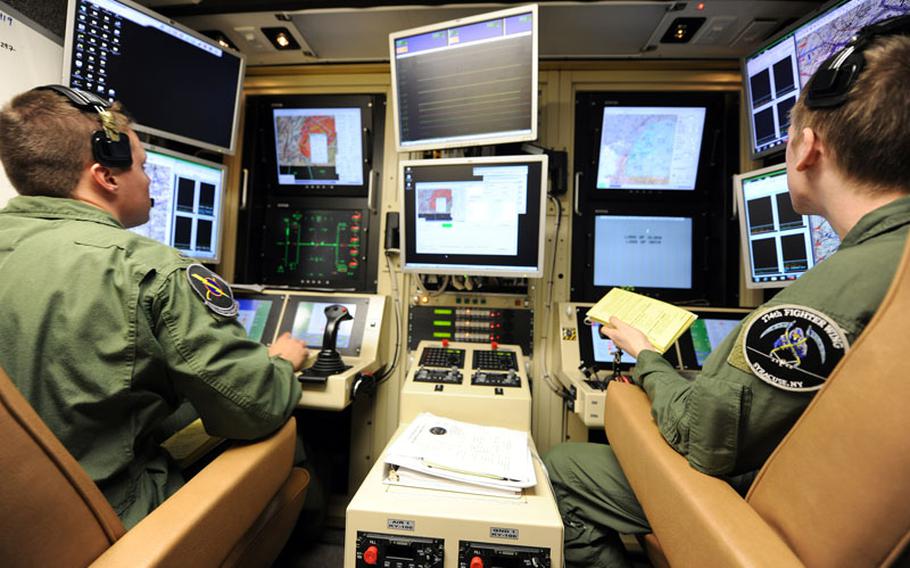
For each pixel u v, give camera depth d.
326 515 1.70
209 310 0.76
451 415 1.22
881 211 0.56
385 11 1.53
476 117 1.50
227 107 1.62
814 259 1.31
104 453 0.68
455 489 0.86
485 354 1.50
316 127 1.93
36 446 0.47
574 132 1.84
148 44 1.37
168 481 0.83
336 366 1.33
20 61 1.23
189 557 0.57
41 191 0.77
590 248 1.85
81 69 1.24
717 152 1.81
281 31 1.66
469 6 1.49
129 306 0.68
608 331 1.01
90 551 0.51
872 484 0.39
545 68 1.83
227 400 0.74
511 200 1.51
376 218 1.93
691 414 0.63
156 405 0.76
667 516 0.62
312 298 1.73
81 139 0.77
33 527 0.46
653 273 1.85
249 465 0.73
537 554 0.77
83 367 0.65
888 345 0.41
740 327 0.63
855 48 0.59
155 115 1.42
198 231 1.62
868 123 0.56
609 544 1.01
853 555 0.40
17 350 0.63
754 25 1.55
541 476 0.96
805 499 0.46
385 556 0.79
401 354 1.79
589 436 1.72
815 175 0.64
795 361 0.55
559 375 1.62
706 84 1.79
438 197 1.57
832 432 0.44
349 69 1.89
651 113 1.79
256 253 2.00
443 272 1.62
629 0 1.43
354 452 1.81
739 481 0.81
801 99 0.66
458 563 0.78
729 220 1.80
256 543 0.84
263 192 2.02
